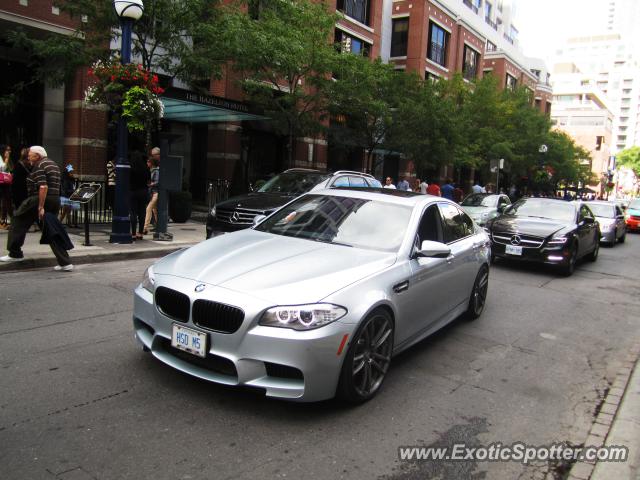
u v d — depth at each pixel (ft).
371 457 10.64
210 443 10.55
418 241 15.74
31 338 15.75
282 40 44.50
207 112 54.70
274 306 11.19
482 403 13.84
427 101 63.46
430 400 13.70
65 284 22.53
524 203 40.42
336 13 51.98
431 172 109.50
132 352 15.01
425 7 96.48
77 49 36.96
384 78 57.06
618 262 45.27
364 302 12.23
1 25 41.63
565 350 19.17
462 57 113.80
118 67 30.60
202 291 11.64
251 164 68.85
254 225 17.43
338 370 11.68
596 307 26.94
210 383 13.20
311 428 11.51
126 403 11.94
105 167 50.19
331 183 34.35
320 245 14.70
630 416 13.34
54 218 24.56
